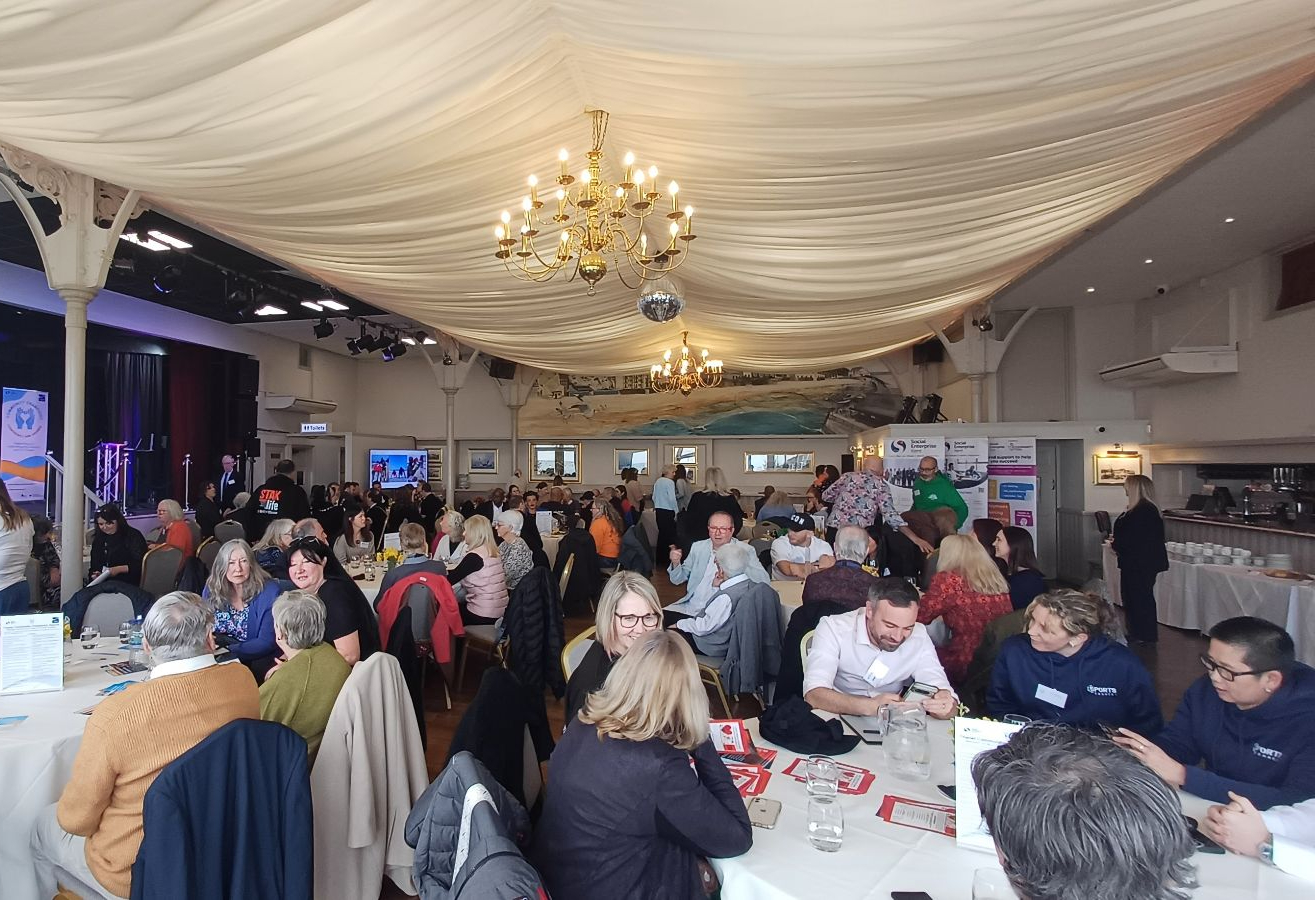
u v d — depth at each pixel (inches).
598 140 135.2
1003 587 120.7
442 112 118.6
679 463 569.3
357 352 458.0
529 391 589.0
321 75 103.9
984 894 45.0
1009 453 332.8
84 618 139.3
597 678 87.0
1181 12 86.7
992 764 31.7
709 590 159.8
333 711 84.4
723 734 80.7
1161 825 26.9
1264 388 257.6
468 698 170.7
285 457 508.7
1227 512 278.4
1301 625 179.6
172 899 57.6
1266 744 68.3
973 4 85.0
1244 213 215.9
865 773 72.8
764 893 52.3
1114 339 350.6
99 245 178.9
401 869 88.9
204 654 73.7
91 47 92.7
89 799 66.6
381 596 163.8
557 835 56.5
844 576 126.6
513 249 192.9
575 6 93.9
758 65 101.3
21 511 139.6
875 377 540.4
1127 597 221.9
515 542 214.1
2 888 78.2
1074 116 115.6
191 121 115.2
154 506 410.0
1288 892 50.7
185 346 432.8
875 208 156.5
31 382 345.7
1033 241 184.4
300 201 153.9
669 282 202.8
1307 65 114.4
